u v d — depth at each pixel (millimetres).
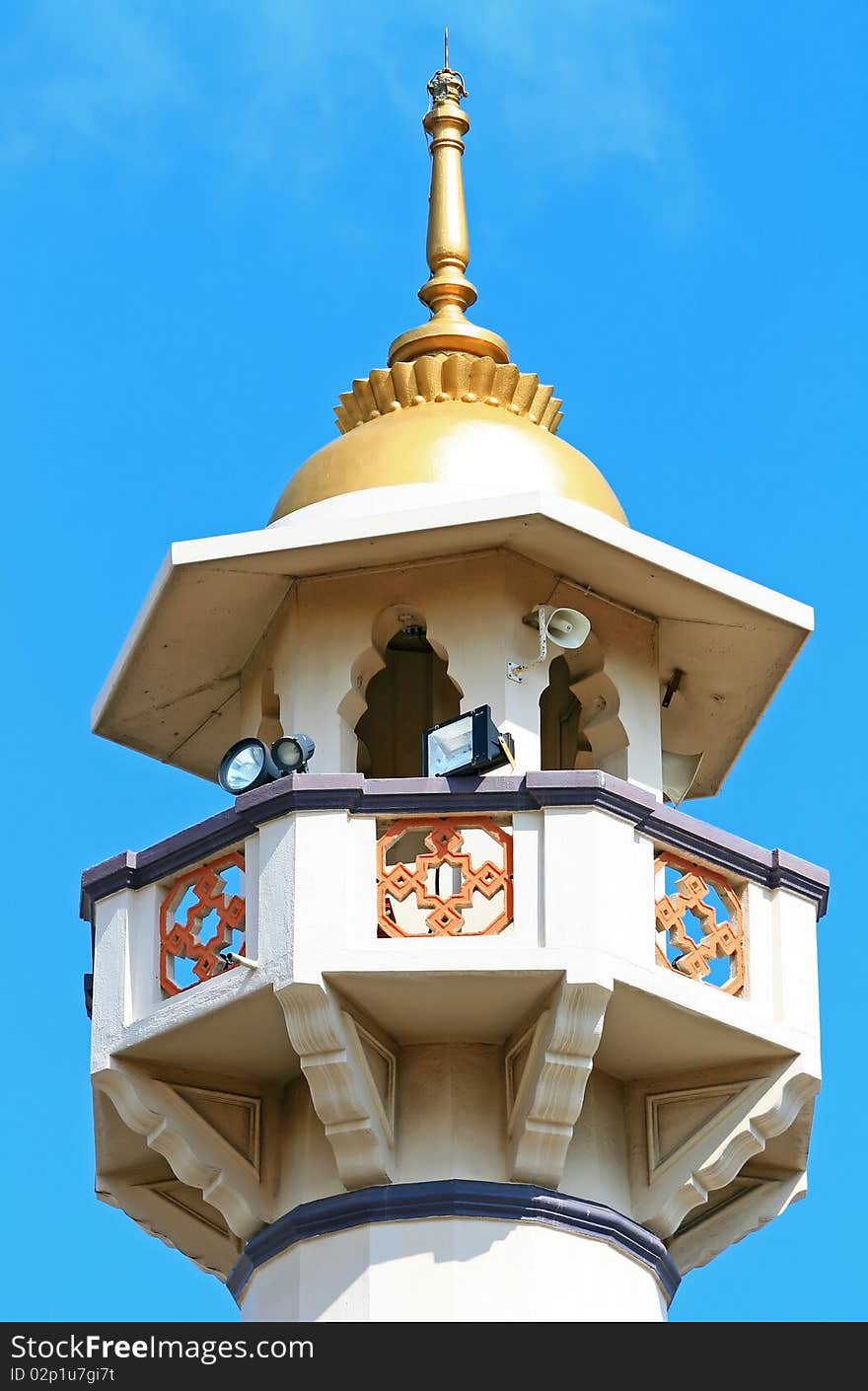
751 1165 26531
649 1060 25172
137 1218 26734
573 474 26844
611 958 23734
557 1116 24109
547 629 25734
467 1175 24469
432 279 28859
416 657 27922
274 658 26703
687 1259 26547
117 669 27656
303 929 23766
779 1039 24812
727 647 27188
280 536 25844
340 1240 24375
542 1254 24250
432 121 29875
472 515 25438
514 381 27578
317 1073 23938
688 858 24906
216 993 24250
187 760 29078
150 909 25234
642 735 26422
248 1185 25188
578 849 23938
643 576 26203
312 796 24109
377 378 27719
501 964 23609
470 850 24953
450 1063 24859
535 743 25391
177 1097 25172
